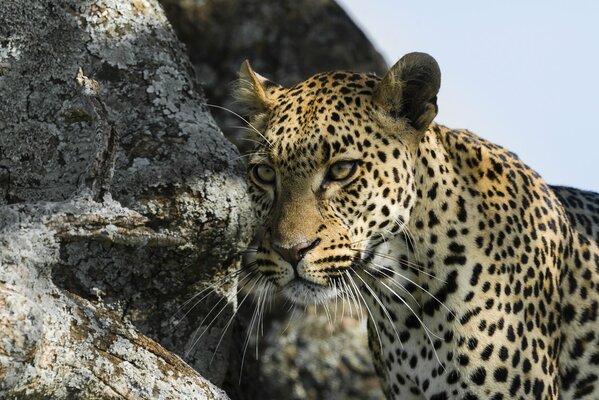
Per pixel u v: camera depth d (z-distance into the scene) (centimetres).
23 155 981
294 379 1497
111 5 1052
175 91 1045
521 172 1025
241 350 1201
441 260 953
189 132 1002
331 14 1850
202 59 1780
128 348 742
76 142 984
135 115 1020
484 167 991
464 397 966
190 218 961
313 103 915
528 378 979
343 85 932
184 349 1020
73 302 727
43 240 698
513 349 966
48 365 686
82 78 759
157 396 745
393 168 911
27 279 687
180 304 1011
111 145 733
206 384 784
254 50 1789
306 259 888
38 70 1004
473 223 961
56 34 1017
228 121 1712
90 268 970
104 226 718
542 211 1013
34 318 655
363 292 1023
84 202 718
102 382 725
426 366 991
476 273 953
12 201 974
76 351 711
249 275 1004
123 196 952
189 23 1792
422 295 970
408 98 929
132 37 1052
